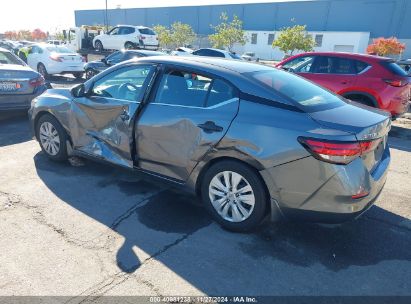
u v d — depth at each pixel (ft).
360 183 8.97
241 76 10.48
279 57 170.60
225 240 10.17
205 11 201.57
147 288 8.17
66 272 8.57
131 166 12.54
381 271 9.10
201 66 11.12
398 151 20.20
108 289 8.07
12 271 8.54
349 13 165.07
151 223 10.93
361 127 9.02
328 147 8.66
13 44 82.17
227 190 10.46
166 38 151.64
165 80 11.65
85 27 77.36
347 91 23.63
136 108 11.88
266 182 9.60
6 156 16.22
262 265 9.14
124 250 9.52
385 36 159.22
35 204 11.79
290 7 178.91
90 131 13.52
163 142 11.38
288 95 10.04
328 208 9.12
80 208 11.64
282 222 11.21
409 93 23.91
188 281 8.45
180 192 13.03
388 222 11.57
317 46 161.99
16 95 21.67
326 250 9.89
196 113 10.68
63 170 14.69
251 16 191.21
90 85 13.62
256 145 9.49
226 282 8.47
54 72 48.55
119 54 44.57
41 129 15.37
